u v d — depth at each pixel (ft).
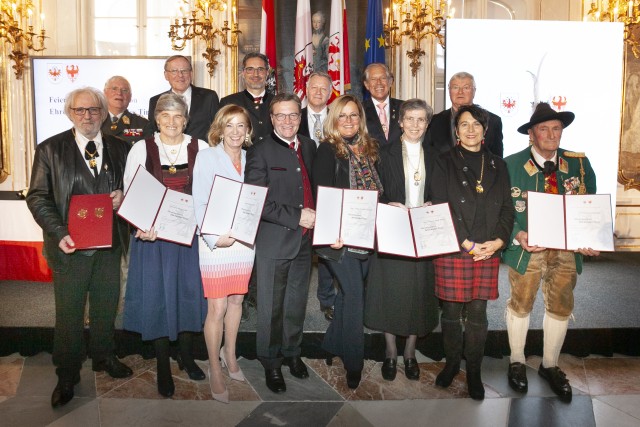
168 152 8.18
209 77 18.69
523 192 8.61
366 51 16.98
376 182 8.39
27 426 7.55
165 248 8.08
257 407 8.17
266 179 8.07
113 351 9.20
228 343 8.82
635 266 16.53
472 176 8.14
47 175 7.82
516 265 8.65
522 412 8.05
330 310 10.92
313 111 10.66
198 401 8.35
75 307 8.05
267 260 8.22
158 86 17.85
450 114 11.62
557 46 17.33
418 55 18.20
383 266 8.46
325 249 8.20
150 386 8.84
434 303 8.85
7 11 17.48
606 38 17.42
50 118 17.95
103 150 8.18
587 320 10.89
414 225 7.91
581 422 7.77
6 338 10.13
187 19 18.26
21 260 13.26
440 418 7.86
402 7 18.45
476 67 17.25
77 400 8.34
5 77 18.40
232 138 7.89
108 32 19.57
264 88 11.37
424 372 9.48
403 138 8.62
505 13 19.62
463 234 7.99
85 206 7.68
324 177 8.20
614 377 9.37
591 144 17.75
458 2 19.47
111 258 8.44
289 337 8.79
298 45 16.56
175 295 8.17
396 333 8.42
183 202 7.83
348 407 8.20
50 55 17.87
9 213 13.25
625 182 18.71
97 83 17.83
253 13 18.56
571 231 8.03
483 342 8.36
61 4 18.71
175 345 9.68
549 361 8.98
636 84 18.38
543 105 8.68
